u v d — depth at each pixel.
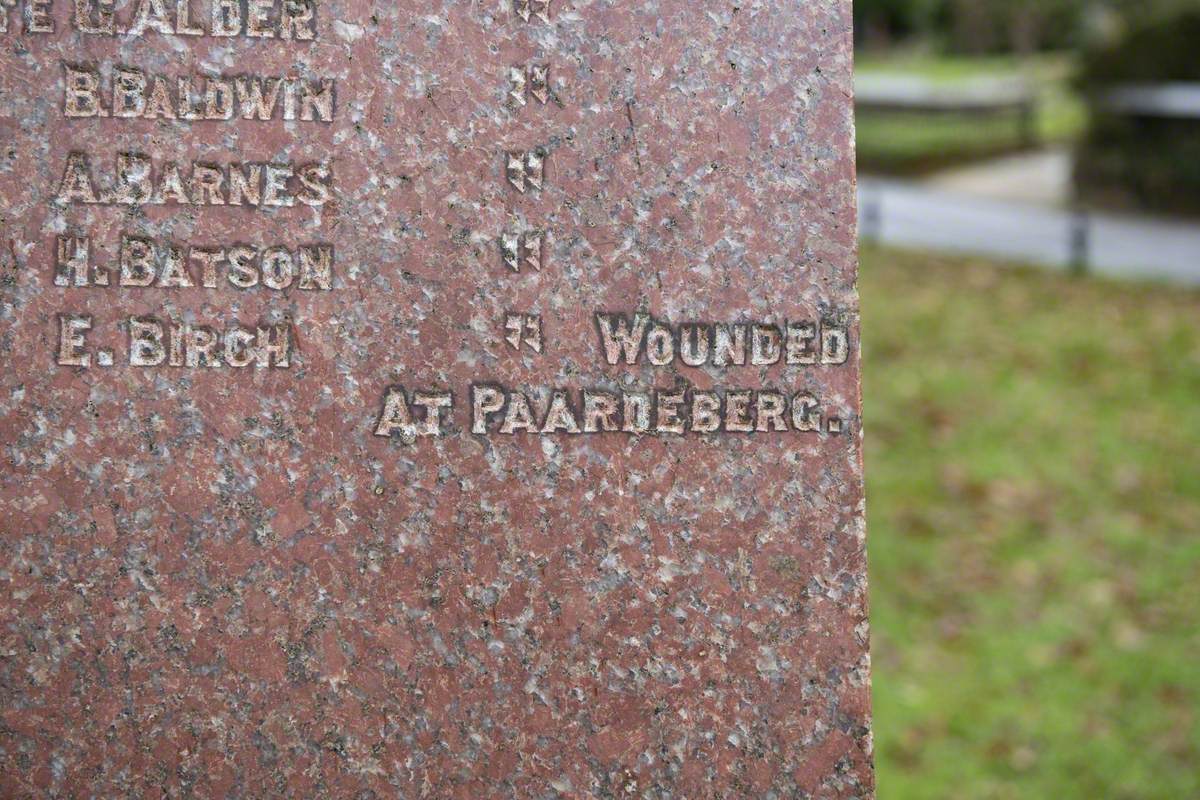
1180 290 9.23
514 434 1.94
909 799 3.94
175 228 1.88
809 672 1.96
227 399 1.89
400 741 1.90
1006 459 6.52
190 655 1.87
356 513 1.91
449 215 1.93
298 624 1.89
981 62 26.02
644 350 1.96
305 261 1.91
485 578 1.93
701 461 1.96
